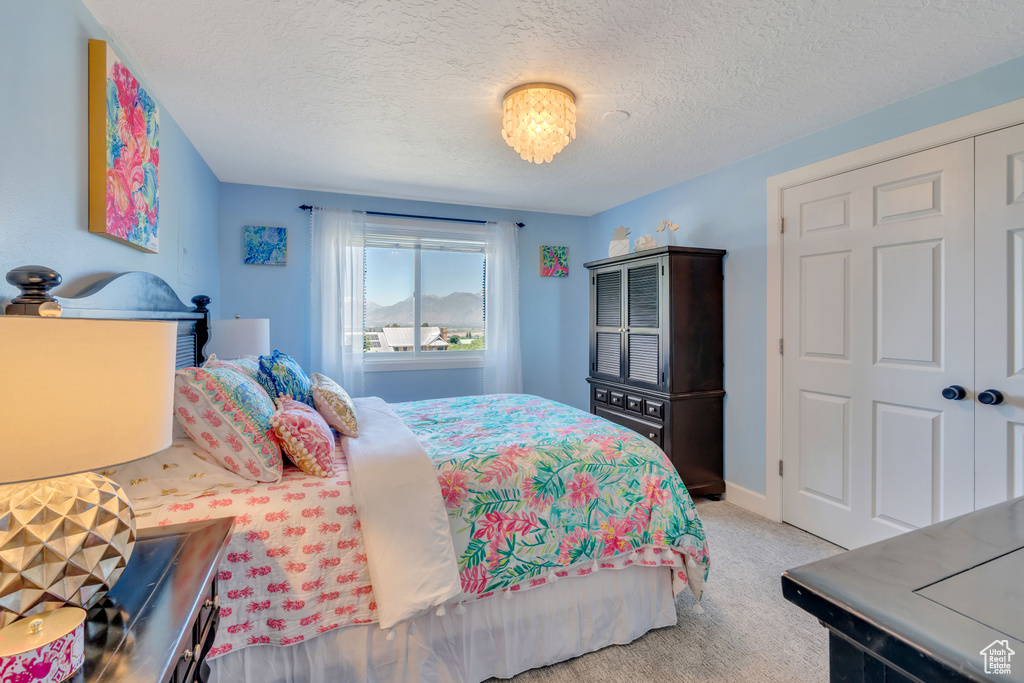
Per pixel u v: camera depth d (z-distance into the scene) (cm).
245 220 340
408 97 208
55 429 65
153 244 189
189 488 134
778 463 272
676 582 175
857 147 230
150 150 184
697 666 158
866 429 229
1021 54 175
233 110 221
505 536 152
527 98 195
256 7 147
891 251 217
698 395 298
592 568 163
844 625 55
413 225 388
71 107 134
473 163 296
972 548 68
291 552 128
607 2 145
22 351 62
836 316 241
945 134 197
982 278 187
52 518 71
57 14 127
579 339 459
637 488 176
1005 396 181
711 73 189
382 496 136
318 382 220
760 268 281
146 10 148
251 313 343
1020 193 177
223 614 121
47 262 122
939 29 160
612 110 222
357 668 133
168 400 82
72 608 71
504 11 150
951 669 44
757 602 194
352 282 362
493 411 249
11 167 107
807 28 159
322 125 238
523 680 153
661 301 299
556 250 445
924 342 206
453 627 146
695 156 285
